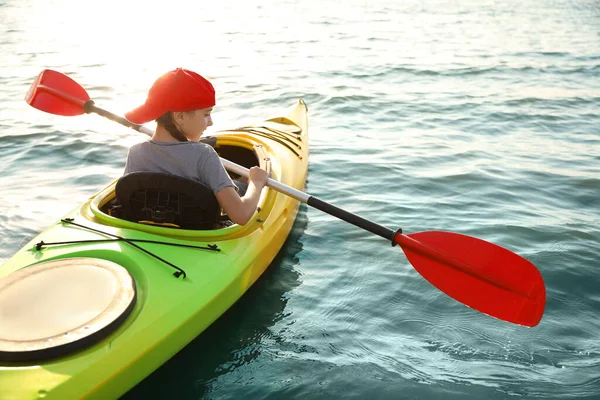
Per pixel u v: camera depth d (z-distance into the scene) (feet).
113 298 7.29
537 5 73.61
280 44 42.29
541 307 8.27
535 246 11.96
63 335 6.65
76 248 8.47
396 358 8.50
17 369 6.35
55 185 15.23
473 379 8.05
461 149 18.86
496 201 14.51
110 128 20.59
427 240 9.20
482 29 51.44
